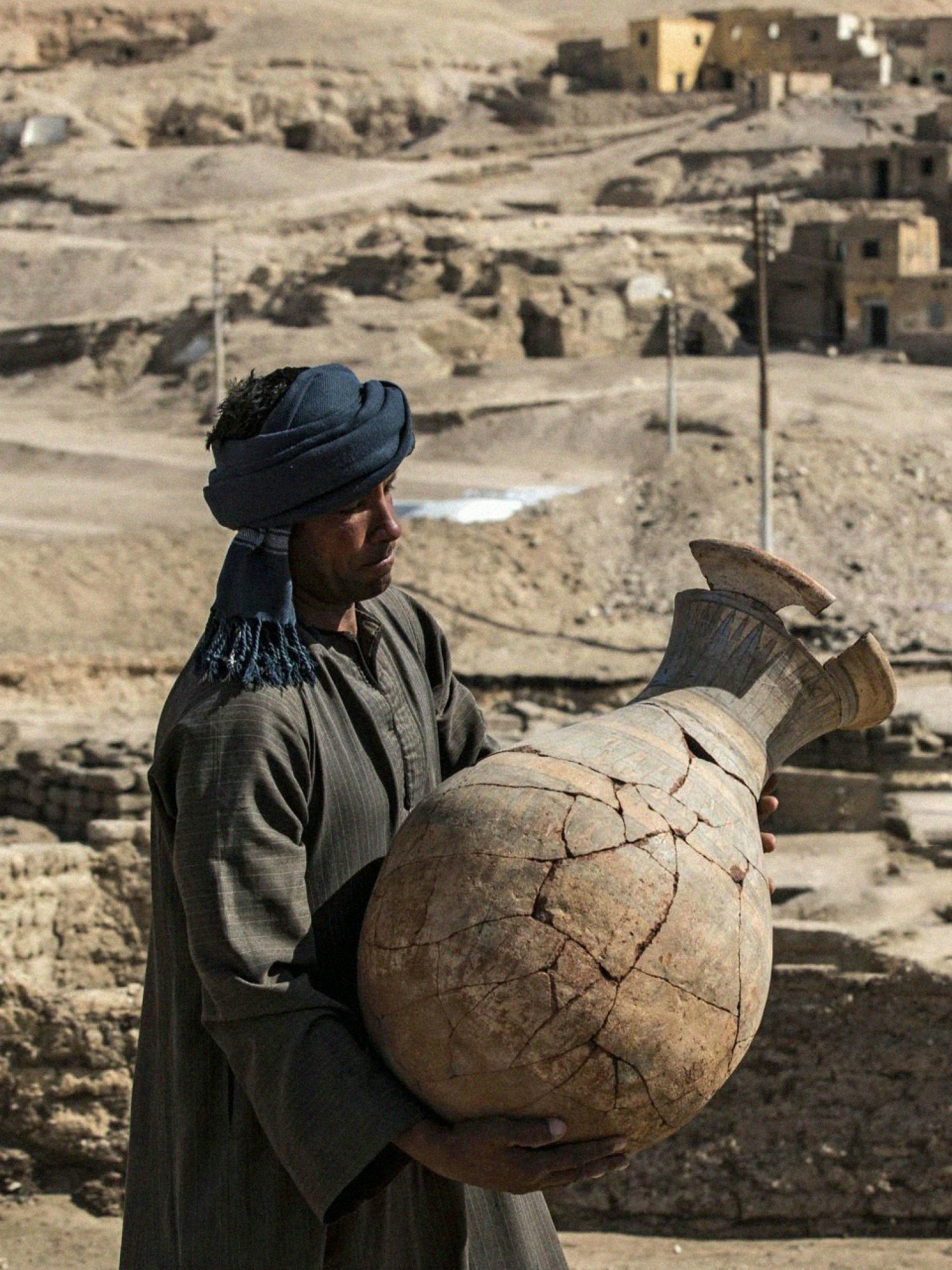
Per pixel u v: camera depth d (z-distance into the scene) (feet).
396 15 319.68
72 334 172.45
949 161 178.91
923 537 98.32
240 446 8.36
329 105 273.54
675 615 9.01
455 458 121.49
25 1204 25.48
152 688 71.97
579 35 341.62
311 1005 7.86
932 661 76.79
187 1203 8.33
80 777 54.19
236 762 7.98
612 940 7.52
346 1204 7.88
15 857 27.40
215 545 92.63
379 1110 7.65
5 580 85.92
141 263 198.39
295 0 320.91
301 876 8.09
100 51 312.09
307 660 8.35
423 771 8.94
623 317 157.69
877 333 155.22
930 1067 25.82
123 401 162.40
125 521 102.27
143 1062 8.84
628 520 100.94
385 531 8.64
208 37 309.42
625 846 7.66
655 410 121.49
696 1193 25.94
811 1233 25.75
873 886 41.16
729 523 99.55
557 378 143.54
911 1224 25.64
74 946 27.84
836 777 49.47
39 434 143.43
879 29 264.93
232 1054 7.92
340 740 8.46
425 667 9.53
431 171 241.55
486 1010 7.52
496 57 294.25
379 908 7.94
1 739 59.41
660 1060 7.61
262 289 173.58
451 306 161.48
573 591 93.04
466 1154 7.67
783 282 163.02
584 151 238.48
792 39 258.16
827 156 187.01
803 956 26.84
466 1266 8.93
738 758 8.41
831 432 111.34
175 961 8.43
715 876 7.79
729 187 207.41
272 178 238.07
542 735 8.39
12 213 236.84
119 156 250.37
